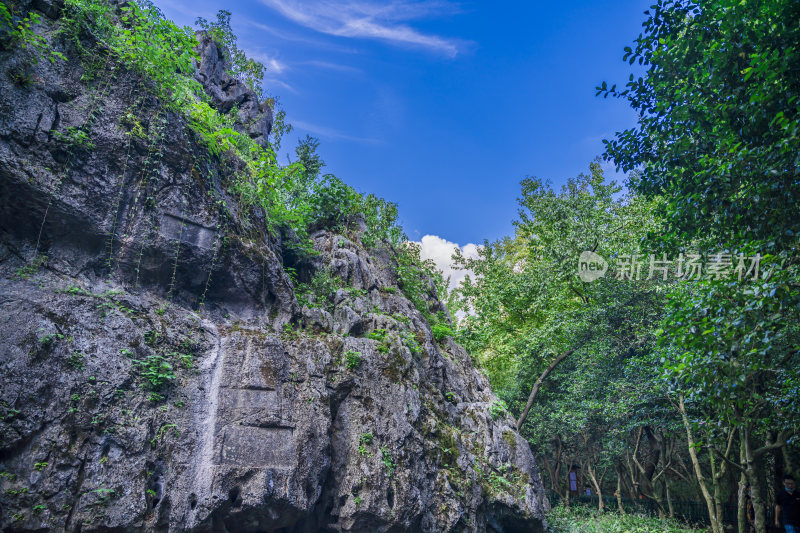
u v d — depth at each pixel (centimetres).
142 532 711
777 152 732
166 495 746
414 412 1145
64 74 859
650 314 1638
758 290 709
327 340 1100
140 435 747
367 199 1856
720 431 1381
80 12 897
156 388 800
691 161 953
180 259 948
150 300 893
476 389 1631
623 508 2308
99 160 867
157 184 933
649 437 2286
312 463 920
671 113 945
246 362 909
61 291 775
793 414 1102
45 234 816
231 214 1058
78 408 710
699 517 2283
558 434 2598
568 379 2130
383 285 1592
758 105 784
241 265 1039
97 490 686
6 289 732
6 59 792
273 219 1340
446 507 1130
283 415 909
